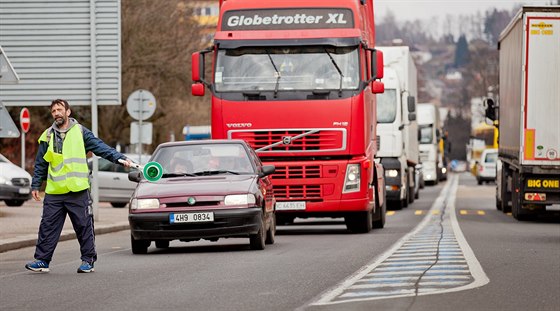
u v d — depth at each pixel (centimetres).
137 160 8525
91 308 2469
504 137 7381
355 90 5134
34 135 12962
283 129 5141
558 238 4831
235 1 5288
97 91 6275
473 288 2758
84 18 6325
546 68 6369
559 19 6366
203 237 4084
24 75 6344
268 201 4428
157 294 2716
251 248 4188
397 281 2934
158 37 12356
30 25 6344
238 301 2545
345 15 5212
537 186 6438
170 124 14200
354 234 5281
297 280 3003
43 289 2892
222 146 4444
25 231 5212
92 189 6419
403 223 6406
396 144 8244
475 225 6078
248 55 5200
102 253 4238
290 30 5188
